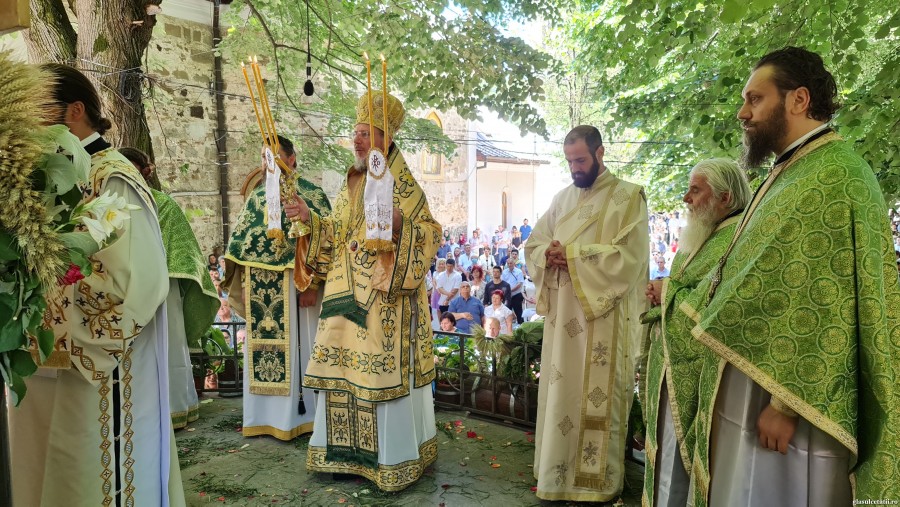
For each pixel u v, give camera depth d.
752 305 1.71
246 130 10.95
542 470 3.13
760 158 1.89
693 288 2.32
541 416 3.37
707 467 2.00
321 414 3.41
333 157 10.66
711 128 5.12
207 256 11.28
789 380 1.66
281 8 7.92
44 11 4.87
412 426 3.29
